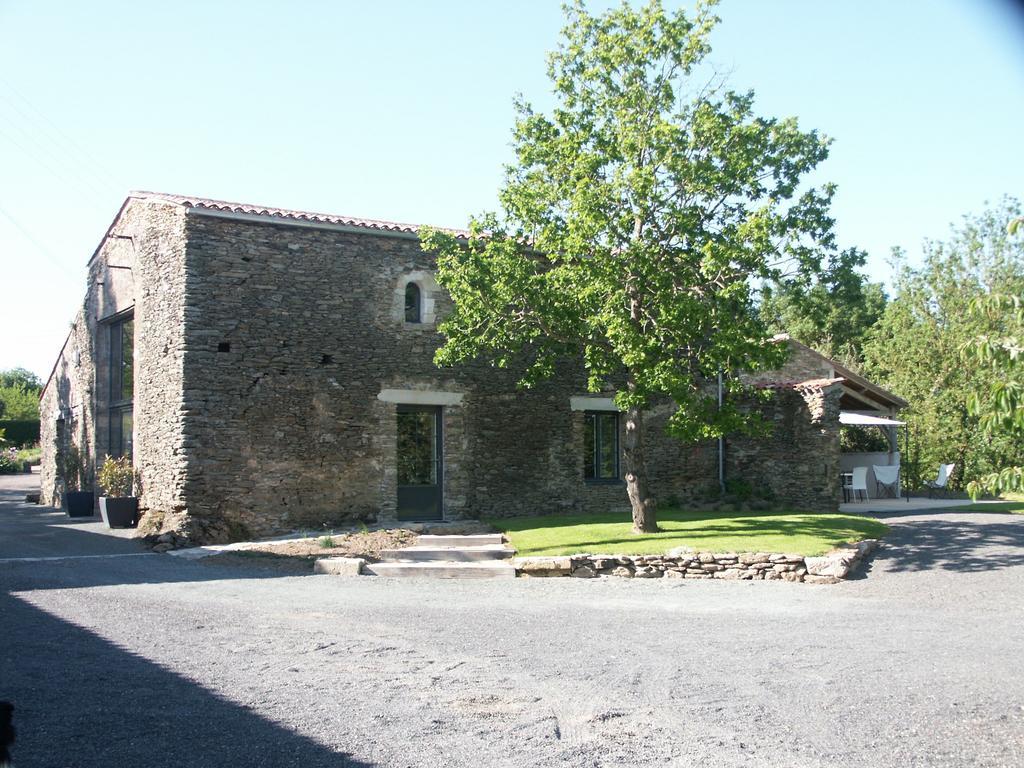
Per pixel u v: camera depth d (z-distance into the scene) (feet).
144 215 56.44
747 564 42.01
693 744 18.01
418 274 56.59
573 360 62.28
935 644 27.53
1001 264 110.63
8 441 150.92
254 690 21.20
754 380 70.95
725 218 47.96
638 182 44.04
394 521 54.65
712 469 64.95
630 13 46.83
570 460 61.77
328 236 53.62
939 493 83.76
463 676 22.94
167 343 51.47
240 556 43.86
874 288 136.98
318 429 52.54
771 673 23.66
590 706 20.47
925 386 96.73
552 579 41.19
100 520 61.87
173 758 16.62
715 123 44.86
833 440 61.36
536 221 48.08
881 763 17.13
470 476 57.57
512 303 49.11
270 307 51.52
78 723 18.45
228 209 50.31
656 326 45.11
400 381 55.47
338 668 23.47
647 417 65.05
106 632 26.94
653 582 40.81
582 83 47.80
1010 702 21.08
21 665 22.88
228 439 49.73
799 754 17.53
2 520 63.62
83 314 71.41
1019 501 77.25
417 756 17.08
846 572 40.91
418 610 32.48
